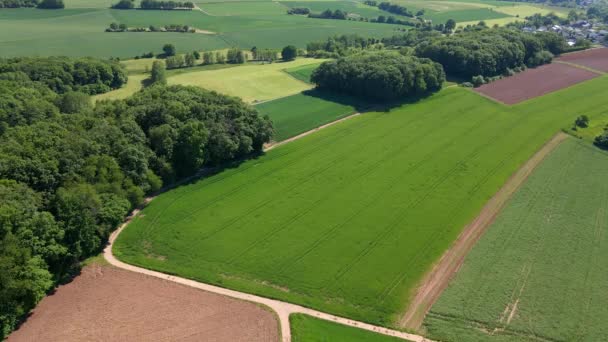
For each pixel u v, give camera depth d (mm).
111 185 76062
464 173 95812
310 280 66625
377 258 71188
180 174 92125
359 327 59031
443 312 60812
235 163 99188
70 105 107750
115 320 59125
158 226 77562
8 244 57938
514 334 57281
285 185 90688
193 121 92000
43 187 70438
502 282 65875
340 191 88812
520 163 100375
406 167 97875
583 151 106188
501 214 82125
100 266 68562
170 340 56438
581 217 80875
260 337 57250
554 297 62906
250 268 68812
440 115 126125
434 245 74250
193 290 64562
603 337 56531
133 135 86000
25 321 58500
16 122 95062
